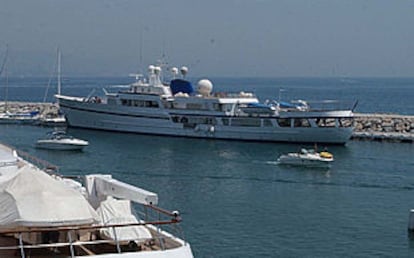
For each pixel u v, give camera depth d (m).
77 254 23.16
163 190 85.88
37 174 23.34
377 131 159.88
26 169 23.77
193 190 86.00
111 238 24.12
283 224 66.12
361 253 56.22
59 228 21.62
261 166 108.25
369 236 61.88
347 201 79.25
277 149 131.12
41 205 22.02
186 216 69.25
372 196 82.75
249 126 141.62
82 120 163.12
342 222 67.56
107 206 25.55
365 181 94.44
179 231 27.52
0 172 30.58
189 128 147.88
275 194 83.56
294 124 138.38
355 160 116.75
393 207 75.81
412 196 82.81
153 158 117.75
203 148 132.12
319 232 63.12
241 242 58.66
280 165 109.06
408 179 96.38
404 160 117.31
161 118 150.75
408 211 73.50
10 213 21.77
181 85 156.88
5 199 22.34
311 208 74.75
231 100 145.12
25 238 23.45
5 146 37.03
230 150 129.25
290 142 139.12
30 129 167.25
